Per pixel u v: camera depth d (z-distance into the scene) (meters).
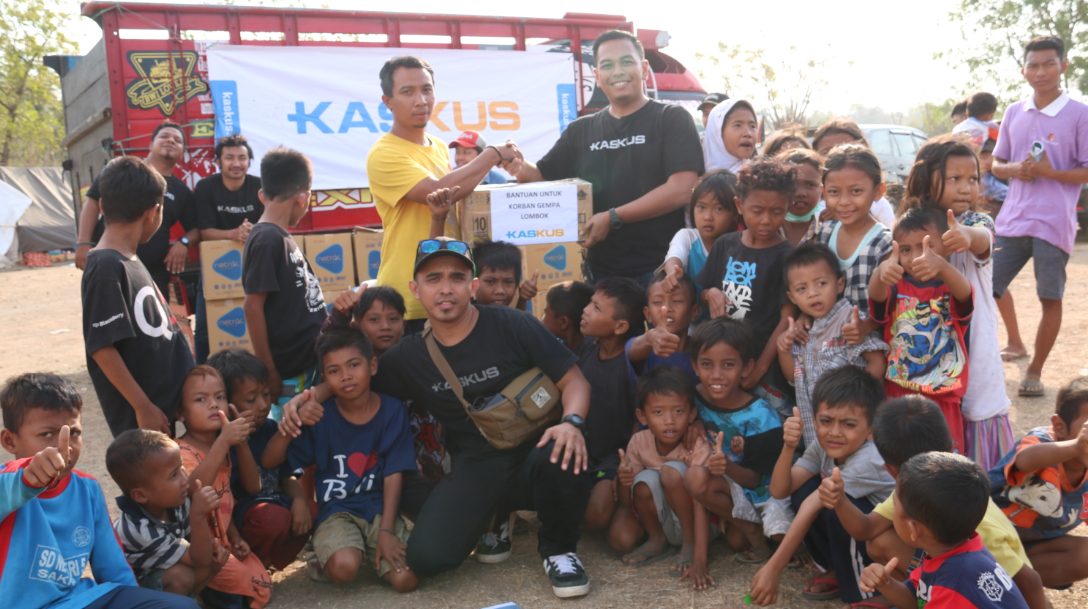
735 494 2.99
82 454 4.68
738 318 3.36
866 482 2.67
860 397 2.66
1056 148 4.61
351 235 5.23
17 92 27.81
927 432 2.38
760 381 3.23
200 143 5.96
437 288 2.94
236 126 6.04
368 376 3.12
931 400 2.71
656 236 4.14
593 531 3.49
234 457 3.09
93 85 6.33
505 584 3.00
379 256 5.29
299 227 6.33
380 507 3.12
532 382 3.03
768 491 3.07
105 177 2.90
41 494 2.19
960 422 2.94
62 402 2.33
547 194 3.74
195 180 5.98
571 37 7.29
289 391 3.77
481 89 6.90
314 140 6.31
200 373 2.99
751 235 3.40
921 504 2.07
